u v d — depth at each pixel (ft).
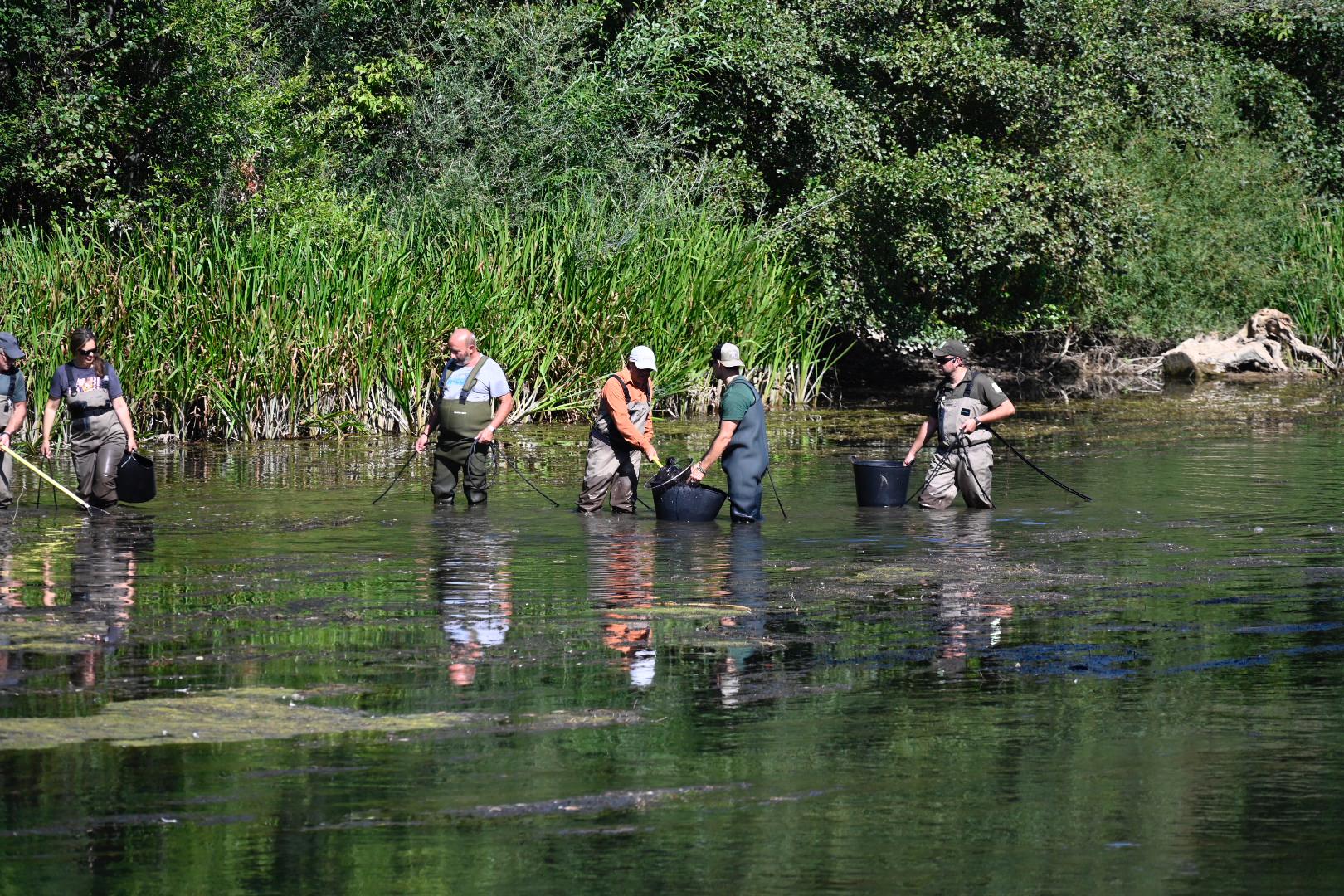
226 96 211.20
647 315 211.20
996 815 50.03
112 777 53.83
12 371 123.03
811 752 57.11
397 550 104.68
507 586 90.79
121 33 204.95
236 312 183.11
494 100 245.24
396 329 191.01
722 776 54.19
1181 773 54.39
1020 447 173.47
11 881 44.45
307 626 79.10
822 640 75.92
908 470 126.82
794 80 242.78
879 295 243.40
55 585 90.89
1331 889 43.62
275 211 209.77
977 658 72.18
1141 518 119.85
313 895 43.29
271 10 255.50
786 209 239.09
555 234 215.31
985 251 234.58
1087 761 55.88
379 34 256.73
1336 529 113.39
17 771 54.54
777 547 106.01
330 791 52.44
